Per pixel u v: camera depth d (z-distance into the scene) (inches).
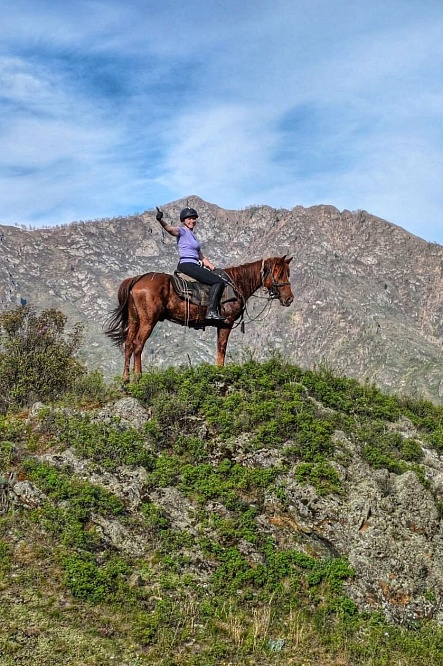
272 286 597.9
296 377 565.6
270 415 499.8
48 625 324.8
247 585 379.9
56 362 601.3
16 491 406.6
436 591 403.5
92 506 401.4
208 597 364.2
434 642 370.6
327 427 496.1
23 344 620.4
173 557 383.2
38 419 486.0
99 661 309.0
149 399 519.5
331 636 356.5
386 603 390.0
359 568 403.5
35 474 419.5
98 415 492.7
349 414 539.2
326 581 390.9
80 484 415.8
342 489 447.2
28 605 335.3
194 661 318.3
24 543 375.6
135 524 399.2
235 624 347.9
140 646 323.9
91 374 582.6
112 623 333.1
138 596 352.5
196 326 568.7
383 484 456.8
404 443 510.3
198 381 539.8
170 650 323.6
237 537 405.4
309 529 421.7
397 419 553.6
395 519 435.8
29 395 556.7
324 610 374.3
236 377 552.1
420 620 388.5
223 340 577.0
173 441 477.1
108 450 449.4
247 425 489.7
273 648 338.6
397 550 417.1
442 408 600.7
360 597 388.2
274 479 449.1
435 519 442.0
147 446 467.2
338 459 471.5
